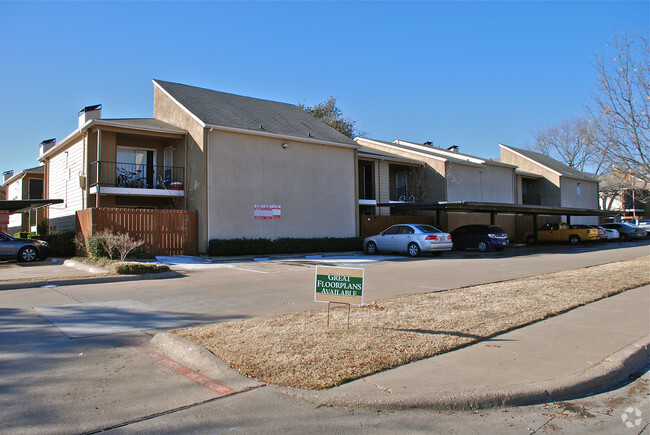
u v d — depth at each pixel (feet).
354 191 77.97
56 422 12.01
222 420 12.31
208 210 60.80
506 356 17.54
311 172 72.18
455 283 37.40
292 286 35.83
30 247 56.59
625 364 17.13
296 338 19.20
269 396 13.80
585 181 135.44
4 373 15.72
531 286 34.19
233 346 18.01
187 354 17.38
